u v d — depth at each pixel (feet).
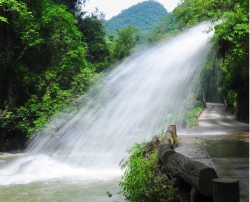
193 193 18.89
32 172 43.06
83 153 59.57
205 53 85.40
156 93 88.79
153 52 95.81
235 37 62.39
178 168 21.72
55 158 51.90
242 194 21.44
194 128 83.66
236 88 104.12
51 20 75.31
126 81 89.61
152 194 23.06
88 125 73.36
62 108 68.33
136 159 28.48
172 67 90.22
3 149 65.36
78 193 31.68
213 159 34.37
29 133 65.31
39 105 67.05
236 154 38.09
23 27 71.31
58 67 74.49
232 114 126.93
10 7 67.62
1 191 33.45
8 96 69.26
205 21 82.02
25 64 72.90
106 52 113.91
